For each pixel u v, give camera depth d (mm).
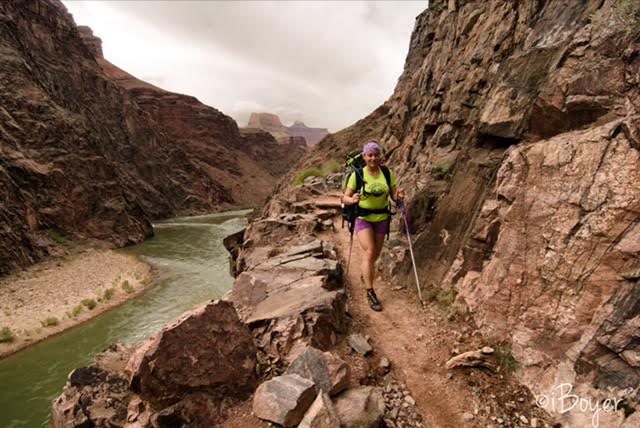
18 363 15852
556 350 4145
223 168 198875
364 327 5801
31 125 48344
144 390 3947
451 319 5504
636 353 3463
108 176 54438
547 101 5391
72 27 100125
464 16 14242
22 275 30406
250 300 6402
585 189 4340
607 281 3936
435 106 12539
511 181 5250
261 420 3721
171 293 24859
